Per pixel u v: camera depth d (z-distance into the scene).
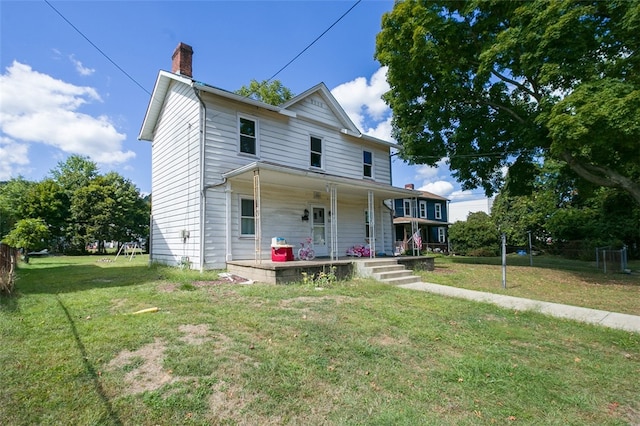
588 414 2.56
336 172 13.64
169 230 11.77
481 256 23.36
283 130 11.92
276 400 2.57
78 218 29.75
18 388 2.62
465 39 11.98
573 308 6.19
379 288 7.50
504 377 3.12
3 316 4.57
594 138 7.77
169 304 5.36
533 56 9.03
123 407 2.41
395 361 3.39
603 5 8.37
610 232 18.02
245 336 3.89
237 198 10.29
